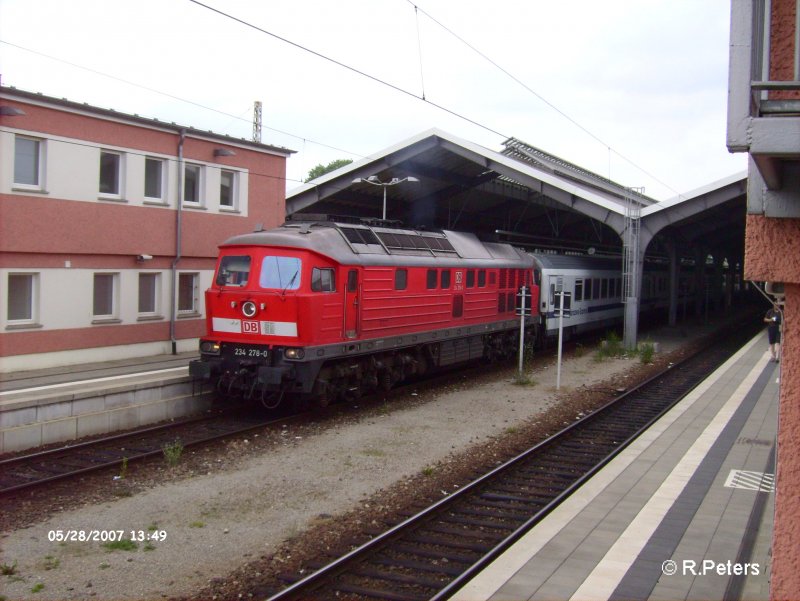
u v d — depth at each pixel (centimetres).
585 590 590
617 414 1557
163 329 1920
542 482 1055
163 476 1030
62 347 1656
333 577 697
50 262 1623
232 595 664
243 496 952
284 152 2297
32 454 1088
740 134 298
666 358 2562
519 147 3512
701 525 753
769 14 311
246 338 1407
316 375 1391
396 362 1712
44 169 1598
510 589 592
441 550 782
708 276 5303
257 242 1423
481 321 2025
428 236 1841
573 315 2803
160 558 746
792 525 315
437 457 1169
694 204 2616
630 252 2691
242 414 1474
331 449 1202
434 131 2642
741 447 1107
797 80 310
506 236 2653
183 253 1964
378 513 898
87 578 694
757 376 1864
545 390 1844
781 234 314
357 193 3166
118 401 1312
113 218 1758
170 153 1906
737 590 591
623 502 832
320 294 1384
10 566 712
